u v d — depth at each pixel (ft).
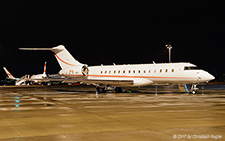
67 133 33.14
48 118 45.03
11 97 94.94
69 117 46.03
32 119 44.09
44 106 63.62
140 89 158.30
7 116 47.50
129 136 31.27
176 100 78.23
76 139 29.96
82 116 47.14
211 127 36.52
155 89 159.12
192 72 102.27
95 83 120.98
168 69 107.65
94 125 38.42
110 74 125.18
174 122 40.52
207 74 100.73
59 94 112.16
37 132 33.83
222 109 56.29
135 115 48.01
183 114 48.98
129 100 79.05
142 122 40.68
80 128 36.27
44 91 142.61
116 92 123.95
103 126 37.63
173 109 56.54
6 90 157.17
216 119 43.19
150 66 114.11
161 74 109.09
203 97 89.71
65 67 134.21
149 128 35.99
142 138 30.25
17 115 48.67
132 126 37.47
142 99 82.48
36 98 89.45
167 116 46.65
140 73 115.14
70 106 63.31
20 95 106.52
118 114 49.39
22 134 32.71
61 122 41.06
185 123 39.65
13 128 36.52
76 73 129.18
